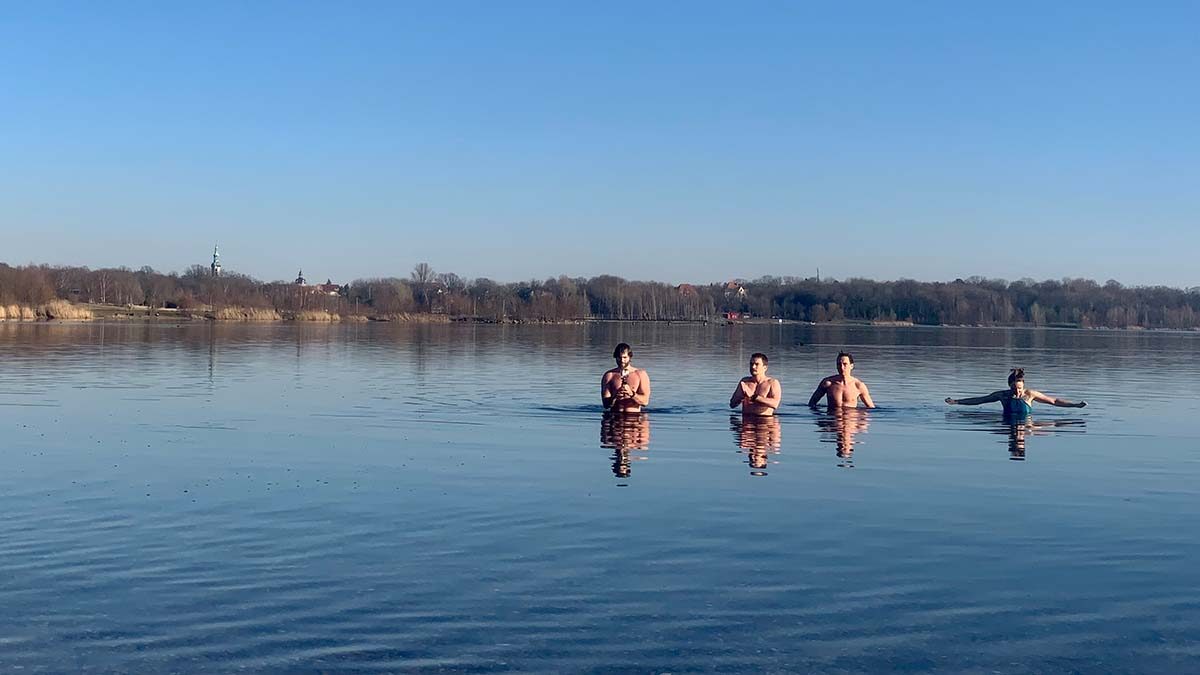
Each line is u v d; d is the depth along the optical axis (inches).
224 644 255.4
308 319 4323.3
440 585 304.0
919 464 543.2
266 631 264.5
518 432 671.1
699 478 492.1
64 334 2316.7
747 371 1342.3
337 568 321.7
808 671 241.0
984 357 1813.5
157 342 1990.7
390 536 363.3
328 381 1091.3
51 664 242.4
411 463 531.2
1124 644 260.2
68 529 370.0
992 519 400.8
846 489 464.8
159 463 524.4
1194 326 5487.2
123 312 4035.4
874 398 951.6
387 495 439.8
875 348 2198.6
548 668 241.4
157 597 291.1
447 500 429.4
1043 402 807.1
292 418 739.4
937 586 307.6
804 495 448.8
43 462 524.4
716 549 348.8
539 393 965.8
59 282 4419.3
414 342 2223.2
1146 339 3380.9
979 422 750.5
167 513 398.3
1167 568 329.7
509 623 271.6
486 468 517.0
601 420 746.8
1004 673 241.3
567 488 461.1
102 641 257.1
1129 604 291.6
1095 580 315.3
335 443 608.4
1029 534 375.2
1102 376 1306.6
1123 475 510.9
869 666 244.5
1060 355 1953.7
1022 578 316.8
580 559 334.0
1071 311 5541.3
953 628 270.7
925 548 353.1
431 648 253.4
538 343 2245.3
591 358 1594.5
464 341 2322.8
